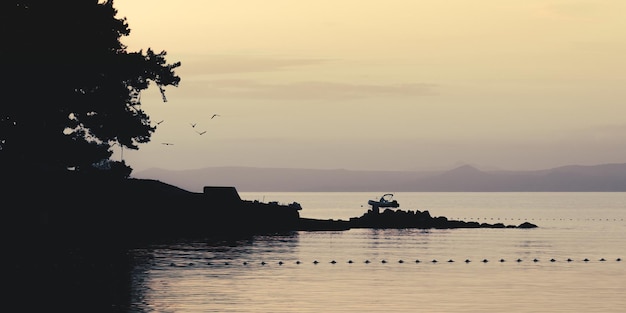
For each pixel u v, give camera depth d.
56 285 154.00
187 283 160.38
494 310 130.50
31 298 136.38
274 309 129.50
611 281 171.50
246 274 179.38
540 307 133.50
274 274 180.62
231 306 131.75
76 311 123.94
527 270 197.38
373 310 129.50
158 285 156.50
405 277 177.88
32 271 178.25
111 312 123.62
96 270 181.75
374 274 184.12
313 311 128.25
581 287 160.25
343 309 130.25
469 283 166.62
